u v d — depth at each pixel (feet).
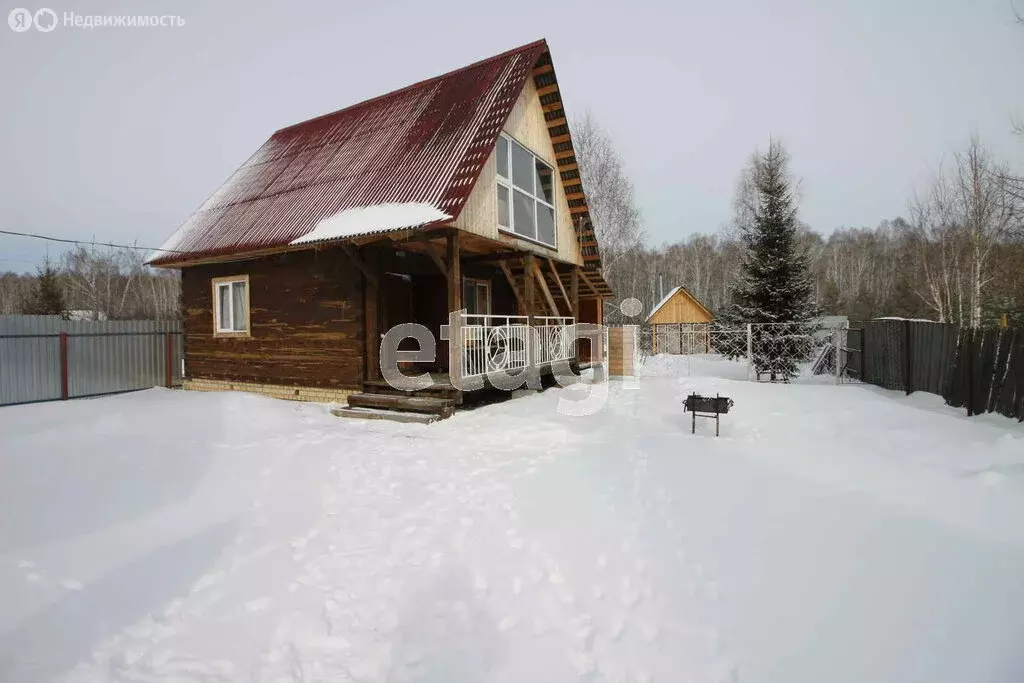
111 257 125.39
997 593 8.18
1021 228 49.16
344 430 23.94
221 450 19.36
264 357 34.19
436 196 26.63
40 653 7.77
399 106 37.83
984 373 23.52
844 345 46.09
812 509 11.90
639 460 17.01
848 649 7.59
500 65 34.58
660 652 7.98
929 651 7.29
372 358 30.14
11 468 15.90
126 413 25.44
